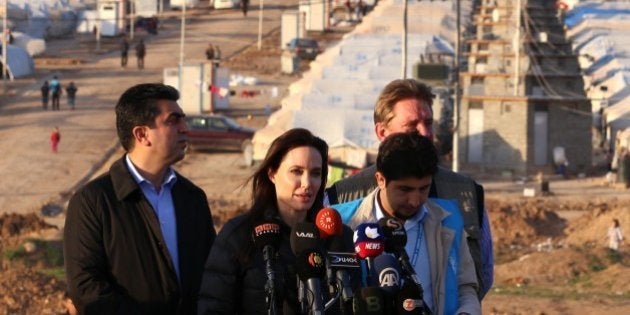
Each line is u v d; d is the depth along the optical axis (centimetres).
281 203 692
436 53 6762
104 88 8406
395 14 8144
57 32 10862
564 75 6494
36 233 3681
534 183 6053
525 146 6272
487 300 2005
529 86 6512
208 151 6488
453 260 734
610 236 3572
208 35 10838
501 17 6775
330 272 624
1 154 6500
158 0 11781
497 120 6316
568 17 9638
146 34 10825
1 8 10481
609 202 5350
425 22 8156
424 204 736
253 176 698
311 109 6222
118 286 790
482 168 6341
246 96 8194
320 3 11044
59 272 2458
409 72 6894
